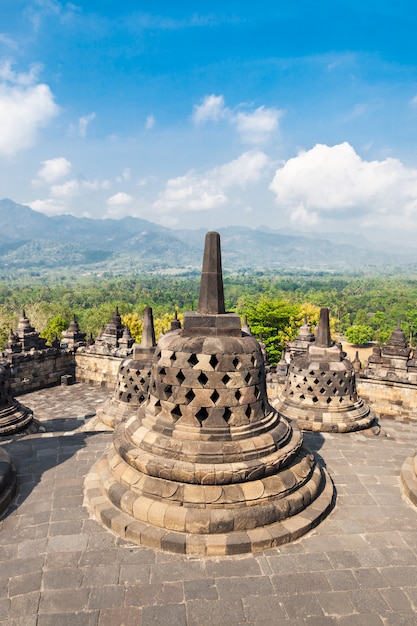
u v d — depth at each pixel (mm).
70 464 10789
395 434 15586
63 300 141750
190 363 8430
